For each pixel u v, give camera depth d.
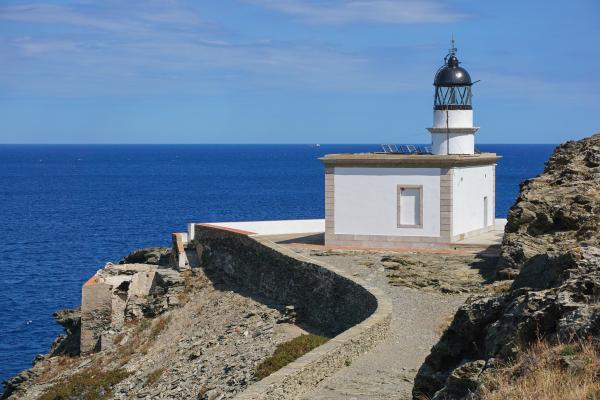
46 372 45.00
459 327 18.88
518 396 14.83
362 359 27.17
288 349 32.44
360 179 47.09
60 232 108.25
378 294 33.03
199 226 53.72
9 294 66.50
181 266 51.94
